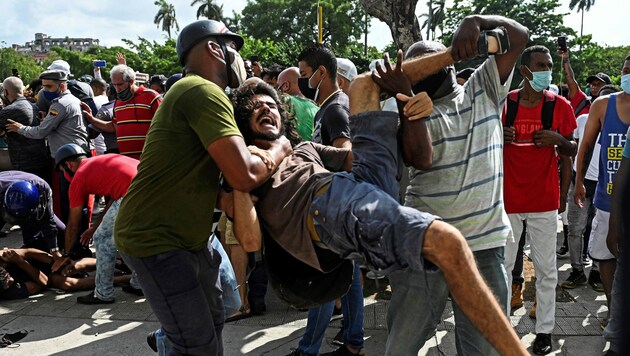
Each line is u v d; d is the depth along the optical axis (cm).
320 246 198
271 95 234
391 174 203
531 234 360
